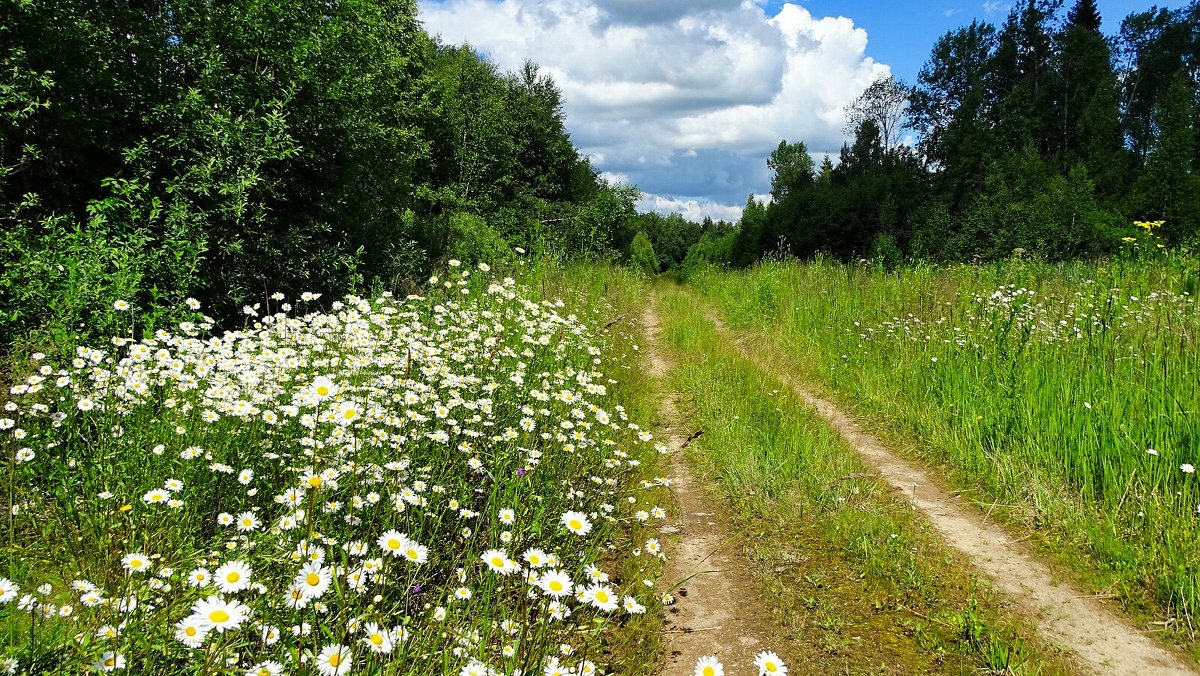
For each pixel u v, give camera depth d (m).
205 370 4.06
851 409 7.23
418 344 4.85
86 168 7.53
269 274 8.75
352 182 10.55
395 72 15.70
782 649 3.03
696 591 3.52
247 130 8.18
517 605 2.57
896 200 39.28
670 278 33.41
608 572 3.52
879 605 3.38
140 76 7.97
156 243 7.04
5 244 5.71
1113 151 33.12
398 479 3.12
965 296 9.00
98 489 2.91
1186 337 5.66
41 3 6.81
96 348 4.71
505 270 12.01
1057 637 3.08
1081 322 6.71
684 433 6.11
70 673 1.71
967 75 42.28
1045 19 39.69
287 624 2.14
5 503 2.86
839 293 11.58
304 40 9.38
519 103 31.30
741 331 12.02
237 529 2.67
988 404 5.82
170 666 1.92
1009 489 4.69
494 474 3.58
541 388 5.02
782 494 4.71
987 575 3.66
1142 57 40.72
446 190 23.23
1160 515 3.83
